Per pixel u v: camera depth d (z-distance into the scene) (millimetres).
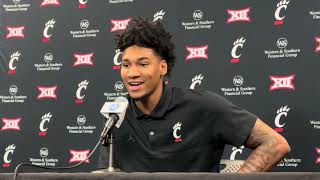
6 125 4438
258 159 2715
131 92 2744
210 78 3984
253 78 3893
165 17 4133
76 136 4273
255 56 3902
